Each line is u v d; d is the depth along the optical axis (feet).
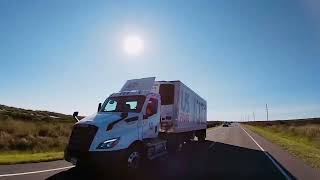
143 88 43.04
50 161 39.96
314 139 101.40
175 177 33.01
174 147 53.88
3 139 66.28
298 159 50.83
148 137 38.47
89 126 31.45
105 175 32.55
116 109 38.22
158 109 42.11
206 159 48.57
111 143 31.48
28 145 67.56
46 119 147.95
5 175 29.60
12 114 139.13
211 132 161.27
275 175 35.42
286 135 138.21
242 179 32.96
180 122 55.67
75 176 30.86
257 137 114.93
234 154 56.75
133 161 33.96
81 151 30.86
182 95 56.85
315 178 33.91
